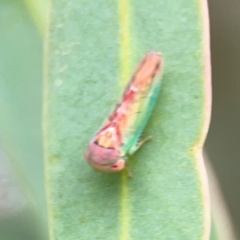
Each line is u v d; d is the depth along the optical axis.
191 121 0.09
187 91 0.09
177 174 0.09
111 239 0.09
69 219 0.09
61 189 0.09
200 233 0.09
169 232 0.09
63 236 0.09
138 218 0.09
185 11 0.09
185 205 0.09
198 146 0.09
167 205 0.09
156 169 0.09
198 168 0.09
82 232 0.09
